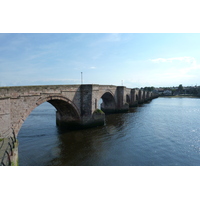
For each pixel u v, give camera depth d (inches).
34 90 845.2
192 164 719.1
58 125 1342.3
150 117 1835.6
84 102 1256.2
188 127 1382.9
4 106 642.2
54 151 824.3
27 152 804.0
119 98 2174.0
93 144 935.0
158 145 944.3
